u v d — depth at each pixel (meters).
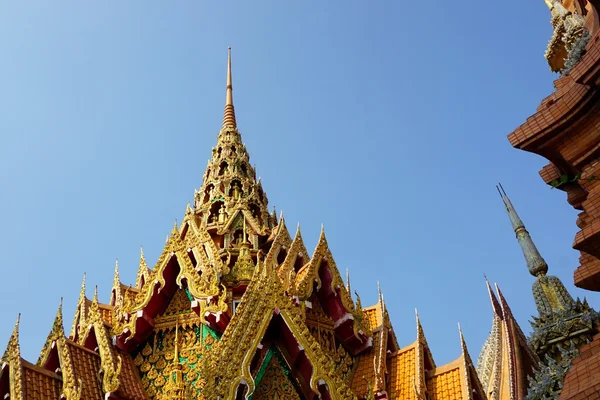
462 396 24.91
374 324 29.89
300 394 23.22
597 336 13.30
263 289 23.81
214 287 26.58
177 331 26.45
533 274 19.62
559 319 17.52
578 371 12.94
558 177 15.48
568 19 19.41
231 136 41.72
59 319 24.77
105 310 29.06
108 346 25.19
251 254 33.25
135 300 27.03
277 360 23.64
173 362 25.70
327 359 23.02
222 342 22.36
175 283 28.11
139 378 25.62
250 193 37.91
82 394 22.59
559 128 14.23
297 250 30.83
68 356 23.34
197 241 29.23
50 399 22.50
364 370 26.75
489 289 33.88
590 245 13.30
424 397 24.94
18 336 22.94
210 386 20.92
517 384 27.34
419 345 26.88
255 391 22.70
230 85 46.34
